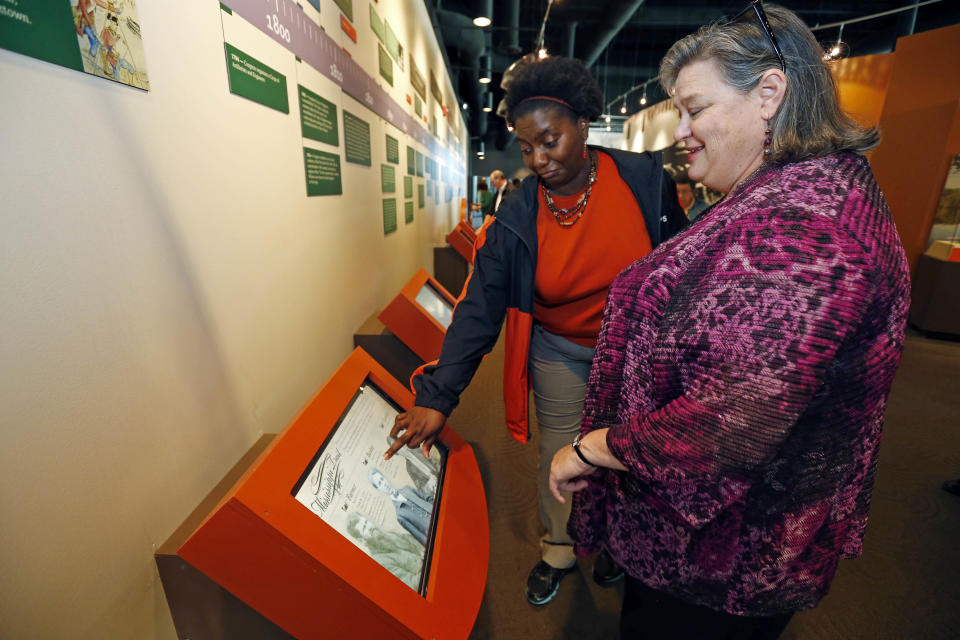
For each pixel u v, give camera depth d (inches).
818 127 20.0
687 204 222.1
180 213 35.3
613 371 25.8
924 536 67.1
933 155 179.6
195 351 37.5
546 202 43.5
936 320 168.7
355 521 28.9
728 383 17.9
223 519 22.6
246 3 45.1
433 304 82.7
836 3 305.0
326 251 67.8
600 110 39.6
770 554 21.4
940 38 179.6
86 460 26.8
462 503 39.3
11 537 22.5
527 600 55.4
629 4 241.6
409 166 144.2
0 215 21.8
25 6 22.6
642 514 24.8
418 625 26.0
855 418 19.9
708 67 21.0
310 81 61.7
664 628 26.6
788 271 17.1
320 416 31.7
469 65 313.3
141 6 31.0
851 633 51.9
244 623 29.8
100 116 27.5
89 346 26.9
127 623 30.2
